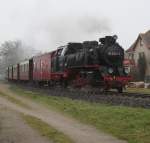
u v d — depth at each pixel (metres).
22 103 27.98
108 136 14.16
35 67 50.62
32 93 37.56
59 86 39.62
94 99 25.84
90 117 18.70
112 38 31.83
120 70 30.67
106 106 22.06
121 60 31.52
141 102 21.86
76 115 20.02
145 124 15.41
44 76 44.81
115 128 15.41
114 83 30.06
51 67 41.53
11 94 38.91
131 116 17.38
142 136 13.73
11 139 13.34
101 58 31.11
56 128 15.84
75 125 16.84
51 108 24.17
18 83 64.62
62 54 38.03
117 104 22.95
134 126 15.32
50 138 13.48
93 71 31.20
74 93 31.23
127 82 30.64
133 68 67.75
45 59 44.50
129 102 22.36
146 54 70.00
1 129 15.36
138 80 68.69
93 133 14.76
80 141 13.10
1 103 27.92
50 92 35.88
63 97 30.38
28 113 21.34
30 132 14.66
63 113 21.47
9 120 17.89
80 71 33.66
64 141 12.95
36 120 17.94
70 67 35.47
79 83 33.53
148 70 69.19
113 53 31.22
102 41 32.19
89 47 32.28
